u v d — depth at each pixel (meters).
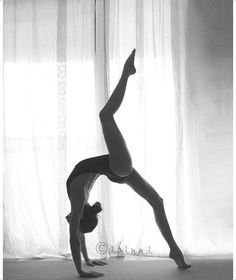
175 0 3.80
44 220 3.87
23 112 3.99
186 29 3.87
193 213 3.82
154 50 3.83
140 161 3.79
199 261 3.54
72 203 3.07
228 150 3.85
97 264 3.47
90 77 3.92
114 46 3.89
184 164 3.83
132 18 3.92
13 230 3.91
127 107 3.83
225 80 3.87
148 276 3.09
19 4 4.04
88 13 3.93
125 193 3.83
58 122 3.87
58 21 3.93
